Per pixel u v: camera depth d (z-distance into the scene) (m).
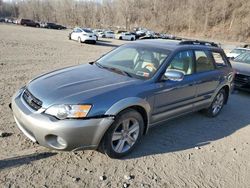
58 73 4.28
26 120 3.41
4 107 5.29
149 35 50.25
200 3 83.31
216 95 5.85
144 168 3.77
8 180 3.22
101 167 3.66
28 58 12.21
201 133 5.12
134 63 4.60
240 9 76.88
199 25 81.44
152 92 4.07
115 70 4.46
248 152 4.63
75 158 3.79
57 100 3.40
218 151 4.52
